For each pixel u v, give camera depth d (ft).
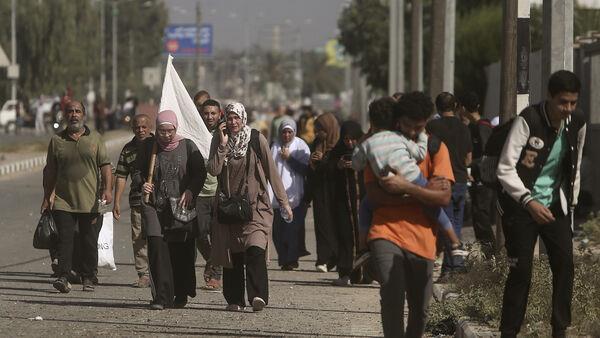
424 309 62.85
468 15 326.65
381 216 61.87
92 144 101.65
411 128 61.82
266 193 88.84
